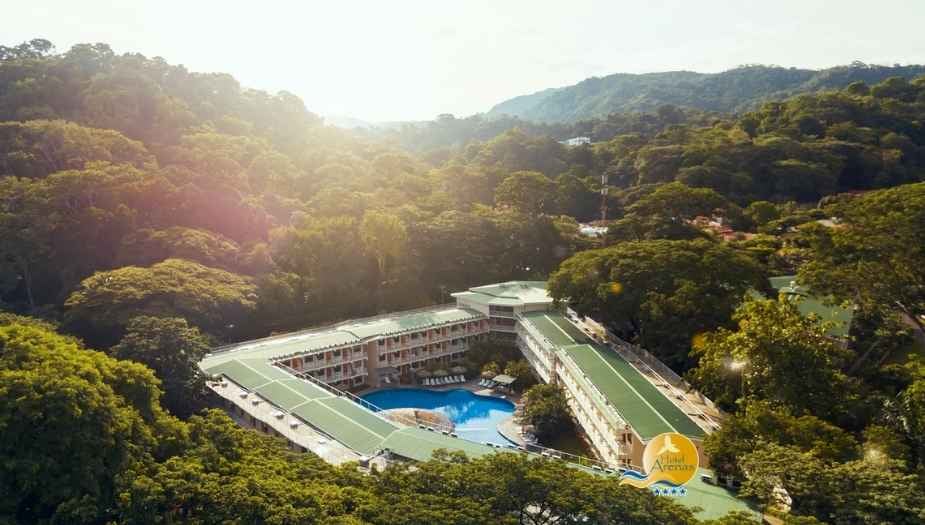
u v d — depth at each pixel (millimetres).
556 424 72125
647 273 82375
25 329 52219
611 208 165750
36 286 98188
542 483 38031
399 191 141750
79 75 149125
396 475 42781
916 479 40375
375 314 110188
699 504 44156
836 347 65750
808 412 51281
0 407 39969
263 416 65375
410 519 35688
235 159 135375
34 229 94125
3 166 108812
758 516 42000
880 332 70750
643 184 169500
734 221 128250
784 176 148375
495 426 77562
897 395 55344
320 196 129000
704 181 150875
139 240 96625
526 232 128625
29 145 114375
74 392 41531
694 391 65812
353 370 91062
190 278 86562
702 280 80125
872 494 37062
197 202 106438
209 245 98812
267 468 45031
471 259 120062
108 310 79562
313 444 59344
